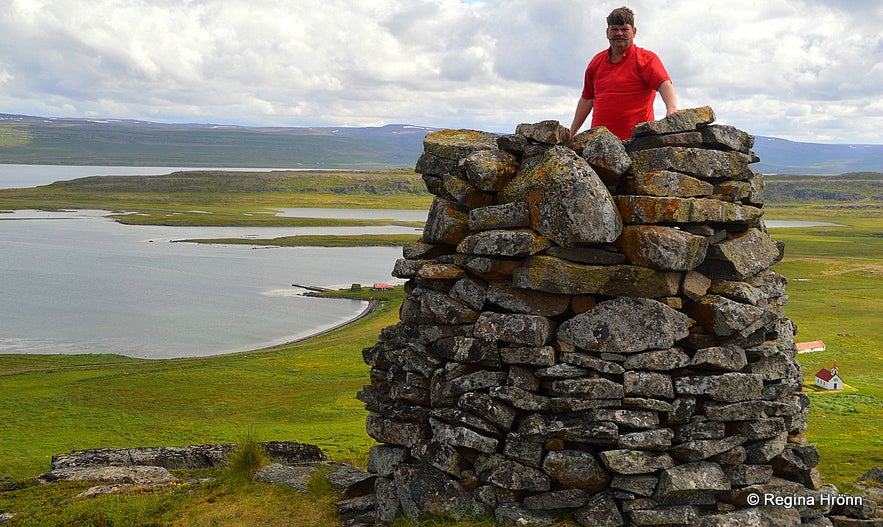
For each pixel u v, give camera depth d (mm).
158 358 86438
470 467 12648
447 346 12984
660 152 12266
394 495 13203
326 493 14898
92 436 50000
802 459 12406
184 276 150625
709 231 12297
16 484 18750
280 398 63812
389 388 14359
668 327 11867
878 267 164000
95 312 113125
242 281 145750
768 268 13469
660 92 13250
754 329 12078
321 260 179000
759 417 11930
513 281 12477
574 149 12836
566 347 12203
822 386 66000
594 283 12008
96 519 14367
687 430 11797
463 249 12891
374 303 123500
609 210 11875
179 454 21312
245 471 16406
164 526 13859
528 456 11969
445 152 14125
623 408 11789
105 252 184000
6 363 78812
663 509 11547
